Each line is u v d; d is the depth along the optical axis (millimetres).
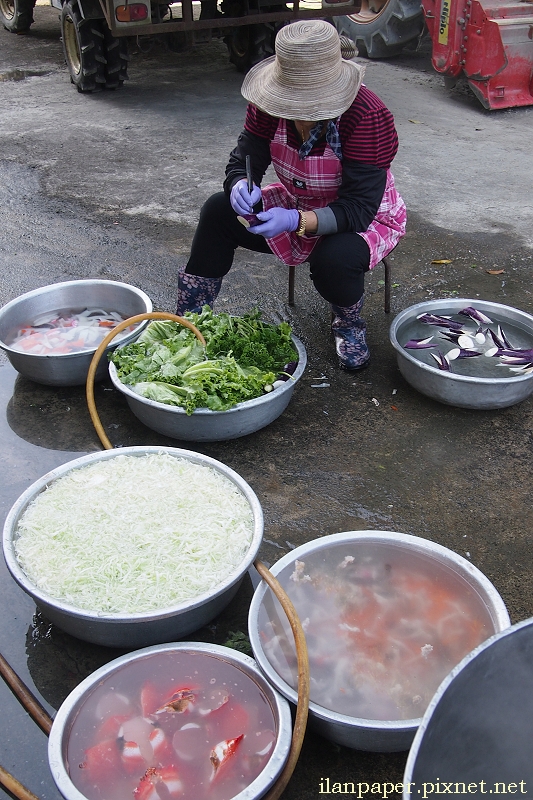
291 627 1847
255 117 3021
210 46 9414
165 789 1640
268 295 4035
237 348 2938
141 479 2348
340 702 1812
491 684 1427
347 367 3354
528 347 3375
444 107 7215
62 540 2115
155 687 1839
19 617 2215
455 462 2848
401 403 3186
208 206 3164
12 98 7375
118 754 1699
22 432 2967
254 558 2029
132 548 2088
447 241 4621
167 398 2709
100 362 3080
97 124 6625
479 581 2010
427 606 2053
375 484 2730
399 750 1785
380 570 2152
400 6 7879
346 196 2908
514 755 1512
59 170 5633
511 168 5773
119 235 4656
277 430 3012
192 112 6957
